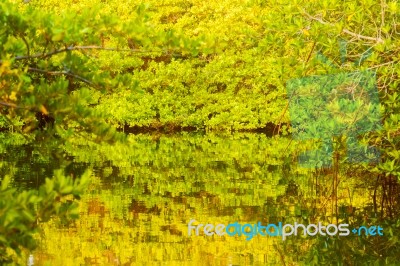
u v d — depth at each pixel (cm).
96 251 1387
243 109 3775
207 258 1359
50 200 809
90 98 955
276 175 2283
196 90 3819
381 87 1484
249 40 1700
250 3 1641
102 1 3925
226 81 3769
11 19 872
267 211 1758
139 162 2592
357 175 1938
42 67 945
